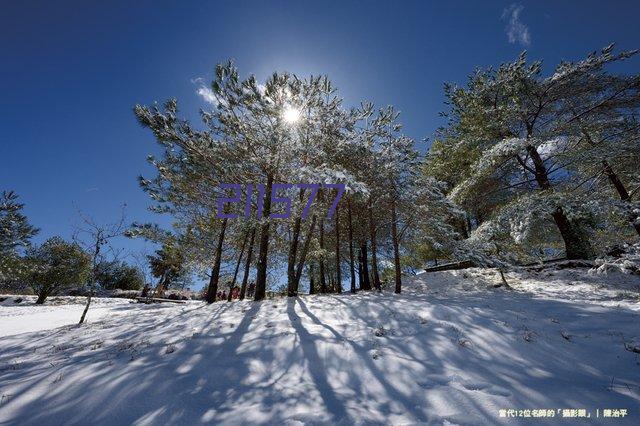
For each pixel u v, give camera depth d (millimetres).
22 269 23156
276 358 5699
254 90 12703
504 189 17406
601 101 14961
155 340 7238
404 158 14047
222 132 13828
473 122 17297
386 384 4574
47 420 3711
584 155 12773
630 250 9930
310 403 4039
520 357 5434
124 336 7988
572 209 11125
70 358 6113
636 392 4086
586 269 13211
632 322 6582
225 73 12781
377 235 20656
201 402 4078
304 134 14711
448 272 18016
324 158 14188
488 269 16875
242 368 5250
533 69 14836
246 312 10328
